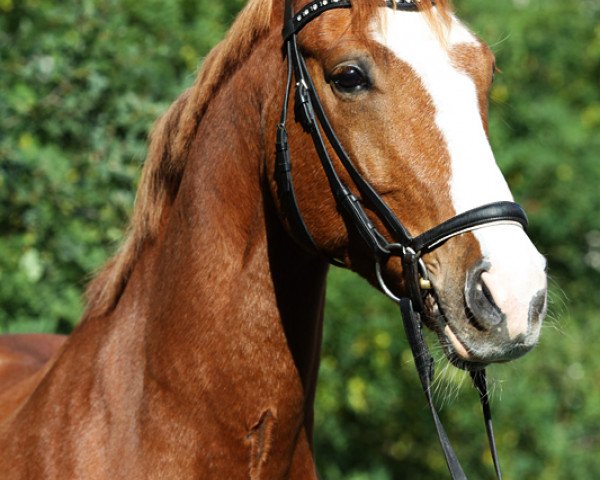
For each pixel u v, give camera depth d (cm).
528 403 952
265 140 356
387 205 328
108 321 380
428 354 328
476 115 321
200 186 362
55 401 372
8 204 746
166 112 387
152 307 365
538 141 1098
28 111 739
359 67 328
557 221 1109
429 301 327
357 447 945
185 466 346
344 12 343
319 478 406
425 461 970
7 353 513
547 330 1003
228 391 347
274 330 350
